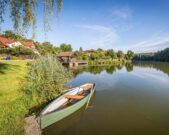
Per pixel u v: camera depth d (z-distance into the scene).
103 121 10.71
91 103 14.41
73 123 10.40
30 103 11.80
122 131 9.44
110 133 9.20
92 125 10.16
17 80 16.16
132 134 9.13
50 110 10.50
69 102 12.98
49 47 59.84
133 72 40.03
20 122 8.88
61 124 10.27
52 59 17.83
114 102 14.79
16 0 9.84
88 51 100.00
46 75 14.68
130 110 12.76
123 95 17.22
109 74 34.94
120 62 89.12
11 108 9.94
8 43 51.19
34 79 13.66
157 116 11.64
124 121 10.74
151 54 132.88
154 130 9.56
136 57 141.50
